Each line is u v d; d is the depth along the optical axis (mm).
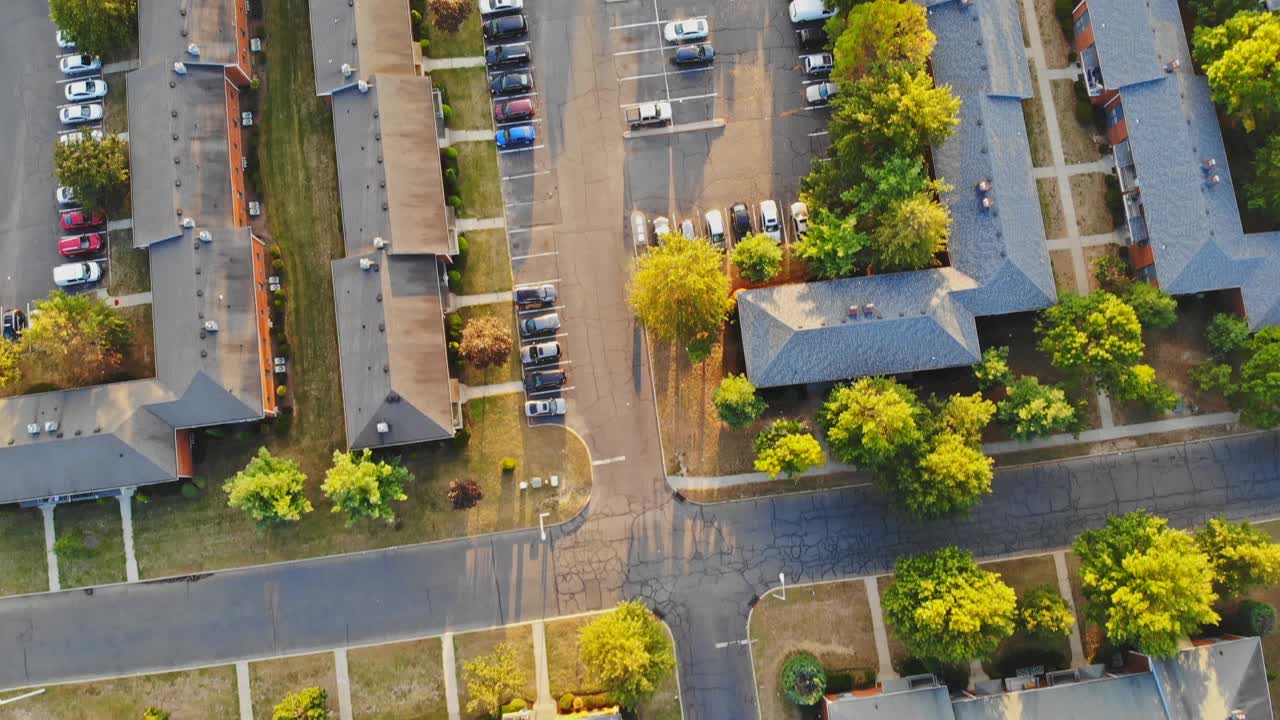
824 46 76875
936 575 66625
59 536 74000
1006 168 71562
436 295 71625
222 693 73125
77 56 76500
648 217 76250
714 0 77188
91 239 75000
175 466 70938
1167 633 65000
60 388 73562
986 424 72625
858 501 74562
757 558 74250
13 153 76938
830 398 70750
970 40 72500
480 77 76875
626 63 77125
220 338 70250
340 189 71750
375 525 74125
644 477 74625
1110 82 73062
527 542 74312
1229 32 69625
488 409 74625
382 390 69062
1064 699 69562
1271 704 71875
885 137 69250
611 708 71500
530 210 76125
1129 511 74312
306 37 76875
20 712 73062
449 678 73188
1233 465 74625
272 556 73875
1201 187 70938
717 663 73500
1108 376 69812
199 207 71500
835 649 73500
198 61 72500
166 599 73750
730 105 76938
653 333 74812
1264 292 71062
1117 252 75562
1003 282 70312
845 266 68812
